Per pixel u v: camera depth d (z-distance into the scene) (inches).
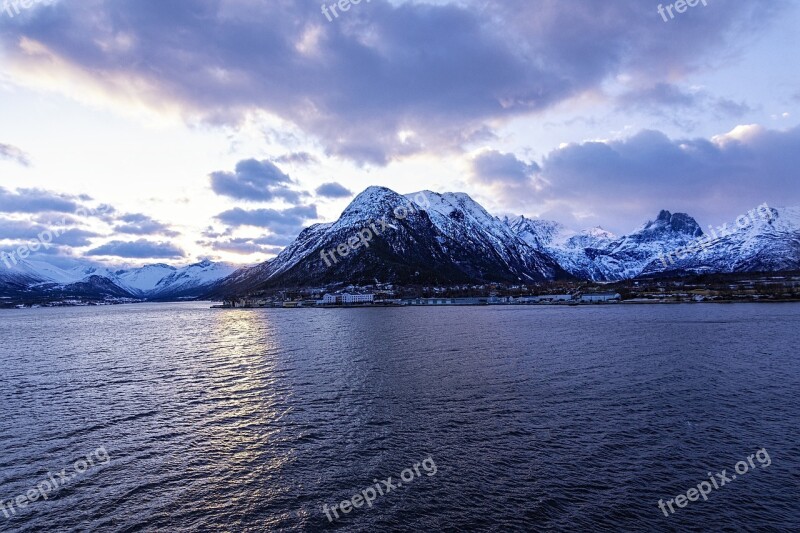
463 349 3627.0
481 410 1931.6
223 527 1115.9
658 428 1694.1
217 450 1562.5
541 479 1315.2
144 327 7194.9
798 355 3157.0
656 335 4379.9
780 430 1664.6
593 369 2721.5
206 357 3575.3
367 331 5344.5
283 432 1718.8
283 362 3221.0
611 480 1306.6
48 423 1859.0
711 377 2487.7
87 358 3663.9
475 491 1256.8
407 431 1701.5
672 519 1115.9
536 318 6929.1
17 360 3609.7
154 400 2203.5
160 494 1270.9
